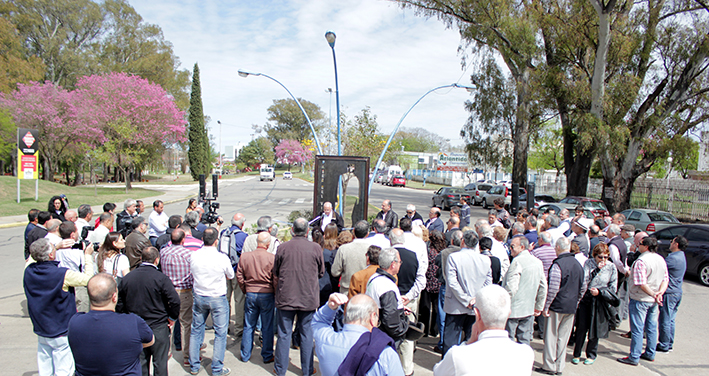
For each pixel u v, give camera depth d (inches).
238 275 196.5
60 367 160.1
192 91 2453.2
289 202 1104.2
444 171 2438.5
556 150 1664.6
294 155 4151.1
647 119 810.8
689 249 403.9
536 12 831.1
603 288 202.8
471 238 184.9
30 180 1037.2
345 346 100.3
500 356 90.9
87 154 1288.1
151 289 151.9
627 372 203.5
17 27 1616.6
